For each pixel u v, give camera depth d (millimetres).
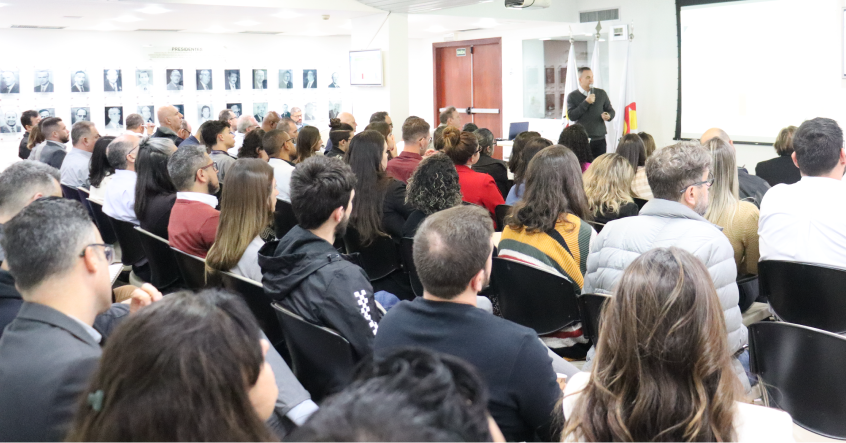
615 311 1200
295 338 1994
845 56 7098
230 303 893
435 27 11141
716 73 8555
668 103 9320
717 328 1152
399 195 3434
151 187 3359
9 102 9578
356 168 3422
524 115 11391
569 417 1251
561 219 2559
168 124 7055
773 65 7867
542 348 1520
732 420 1140
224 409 782
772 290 2506
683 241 2016
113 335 819
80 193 4656
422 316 1564
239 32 10906
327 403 557
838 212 2512
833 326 2350
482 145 5230
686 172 2123
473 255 1541
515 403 1496
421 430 498
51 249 1330
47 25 9234
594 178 3346
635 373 1161
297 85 11594
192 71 10742
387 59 8773
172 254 3062
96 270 1408
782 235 2611
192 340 783
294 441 535
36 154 6188
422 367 621
